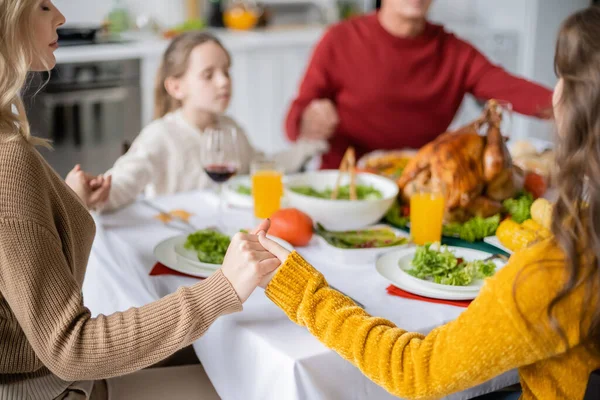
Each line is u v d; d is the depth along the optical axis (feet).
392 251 4.92
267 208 5.66
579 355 3.27
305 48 14.51
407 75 8.27
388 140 8.57
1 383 3.68
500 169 5.30
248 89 14.06
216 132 5.63
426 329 3.87
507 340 3.10
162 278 4.52
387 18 8.15
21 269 3.28
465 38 15.02
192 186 7.25
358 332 3.47
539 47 14.48
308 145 7.73
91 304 5.37
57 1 13.65
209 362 4.25
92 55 11.98
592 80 3.02
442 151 5.39
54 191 3.60
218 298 3.59
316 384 3.56
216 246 4.76
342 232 5.20
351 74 8.36
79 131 12.18
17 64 3.39
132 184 6.28
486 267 4.45
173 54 7.22
